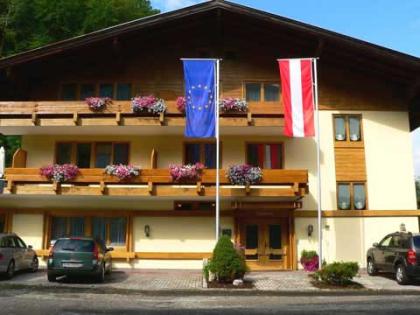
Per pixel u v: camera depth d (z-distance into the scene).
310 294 14.98
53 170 20.50
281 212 21.59
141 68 23.08
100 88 23.02
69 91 23.12
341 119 22.62
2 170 21.08
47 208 22.06
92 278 17.14
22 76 22.78
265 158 22.38
